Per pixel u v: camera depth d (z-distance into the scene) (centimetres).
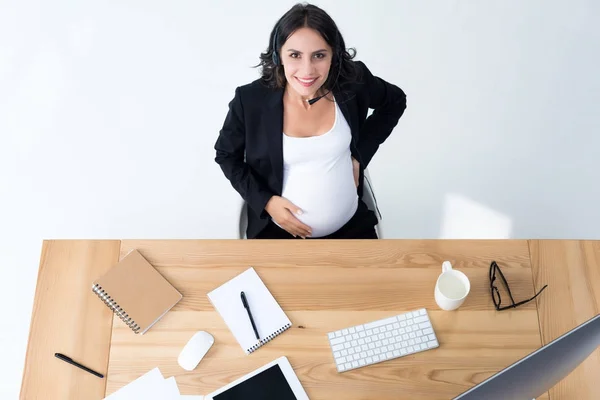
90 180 259
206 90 281
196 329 143
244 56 289
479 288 149
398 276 151
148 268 149
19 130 270
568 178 260
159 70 286
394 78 284
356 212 190
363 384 137
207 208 253
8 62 286
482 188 258
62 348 140
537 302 147
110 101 278
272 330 143
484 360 140
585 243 155
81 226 249
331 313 146
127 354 140
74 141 268
